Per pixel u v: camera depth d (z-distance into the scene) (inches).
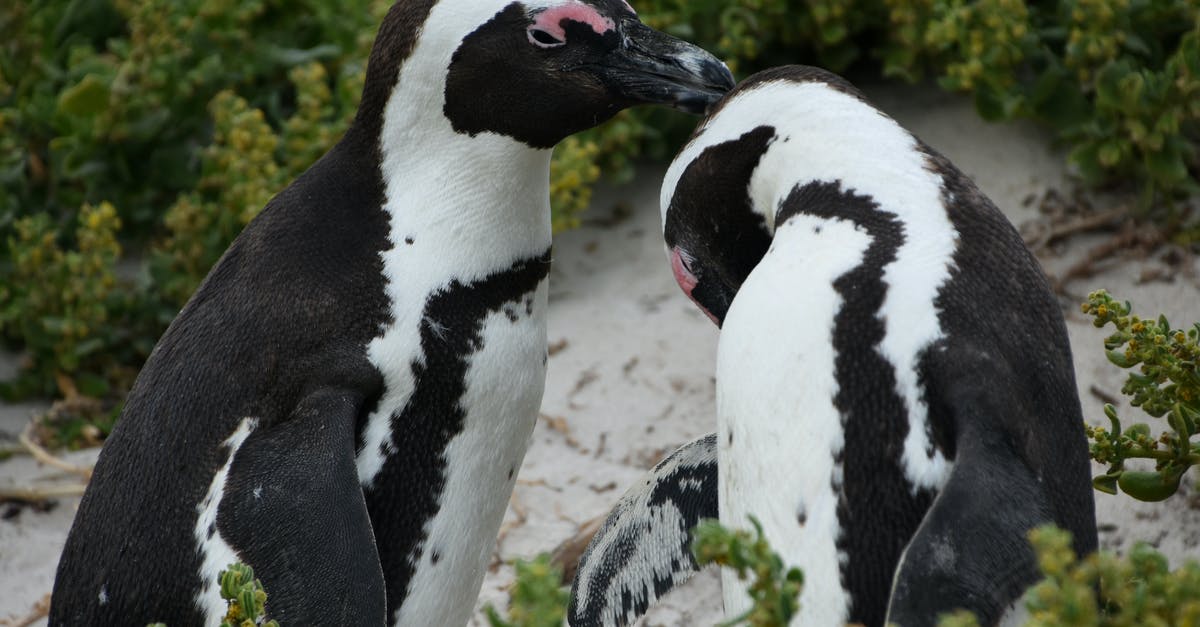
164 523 208.5
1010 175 356.2
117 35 412.8
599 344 344.2
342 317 214.5
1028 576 161.3
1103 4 338.3
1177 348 223.9
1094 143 344.8
